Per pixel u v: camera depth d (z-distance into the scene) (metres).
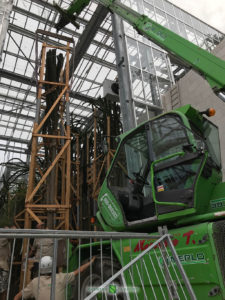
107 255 4.13
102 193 4.62
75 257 4.55
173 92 11.14
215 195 3.69
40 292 2.72
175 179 3.67
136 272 3.39
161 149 3.95
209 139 4.58
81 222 13.84
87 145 15.73
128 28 13.20
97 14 16.55
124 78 11.75
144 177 4.52
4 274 4.81
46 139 9.81
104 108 14.52
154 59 13.38
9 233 2.09
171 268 3.00
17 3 18.20
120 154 4.77
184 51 4.80
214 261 2.71
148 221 3.72
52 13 18.75
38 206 7.40
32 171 7.68
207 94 9.34
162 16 16.16
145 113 11.34
